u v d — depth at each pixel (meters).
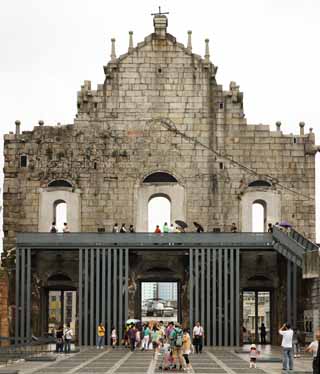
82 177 81.00
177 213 80.50
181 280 77.56
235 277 73.50
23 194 81.19
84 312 73.19
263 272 77.69
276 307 77.19
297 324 71.38
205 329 72.81
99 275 73.62
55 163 81.19
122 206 80.62
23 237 74.06
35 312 75.31
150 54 82.19
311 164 81.44
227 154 81.19
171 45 82.38
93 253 73.94
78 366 50.12
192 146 81.25
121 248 73.88
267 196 80.94
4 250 80.31
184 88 81.88
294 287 71.12
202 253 73.69
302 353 62.81
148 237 74.00
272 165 81.31
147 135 81.31
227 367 49.41
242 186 80.88
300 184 81.25
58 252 77.50
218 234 74.00
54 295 131.62
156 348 58.03
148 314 131.12
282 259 75.75
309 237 80.69
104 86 81.88
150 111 81.62
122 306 73.19
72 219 80.50
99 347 70.50
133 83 81.94
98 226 80.50
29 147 81.50
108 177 80.88
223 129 81.50
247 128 81.50
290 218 80.94
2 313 72.94
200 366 50.19
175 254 77.69
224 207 80.62
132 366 50.19
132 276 75.38
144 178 80.88
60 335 65.25
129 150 81.12
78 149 81.31
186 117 81.62
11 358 56.66
